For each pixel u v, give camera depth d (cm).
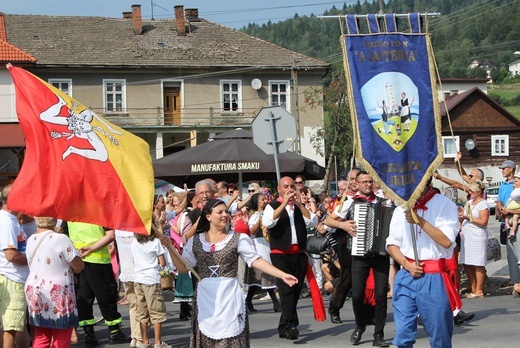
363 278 974
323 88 4822
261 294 1666
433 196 709
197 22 5166
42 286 810
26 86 735
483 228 1395
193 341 735
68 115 739
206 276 733
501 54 14650
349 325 1148
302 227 1038
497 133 5556
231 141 1748
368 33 760
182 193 1496
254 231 1292
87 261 1038
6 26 4878
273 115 1289
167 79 4759
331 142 4734
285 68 4856
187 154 1742
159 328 996
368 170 727
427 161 737
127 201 736
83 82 4647
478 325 1091
